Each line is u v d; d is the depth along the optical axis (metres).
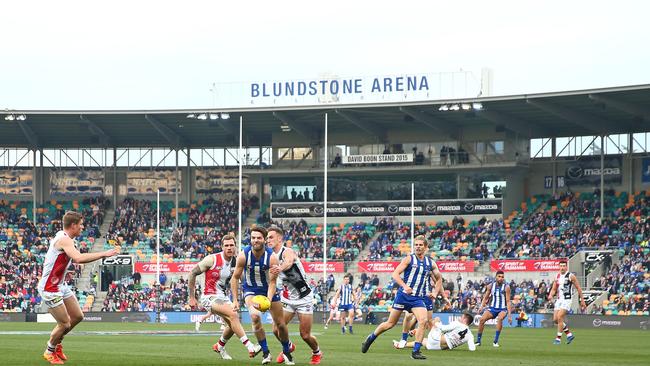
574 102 72.88
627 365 22.59
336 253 80.69
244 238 86.81
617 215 78.44
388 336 43.25
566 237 76.62
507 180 83.06
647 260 69.88
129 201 92.44
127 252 84.50
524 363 22.78
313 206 86.69
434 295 24.41
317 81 80.62
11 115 80.56
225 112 80.31
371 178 85.88
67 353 23.44
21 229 87.25
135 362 19.97
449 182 84.06
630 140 82.62
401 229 82.56
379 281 75.94
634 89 67.19
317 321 67.62
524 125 82.06
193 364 19.50
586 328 60.69
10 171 93.81
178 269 80.00
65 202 93.75
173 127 87.56
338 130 87.69
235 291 19.56
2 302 76.38
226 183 93.12
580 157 84.38
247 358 22.75
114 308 75.19
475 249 76.88
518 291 70.06
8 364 18.80
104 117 83.56
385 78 79.00
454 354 27.00
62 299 18.80
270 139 92.44
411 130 86.00
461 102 74.75
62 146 93.75
